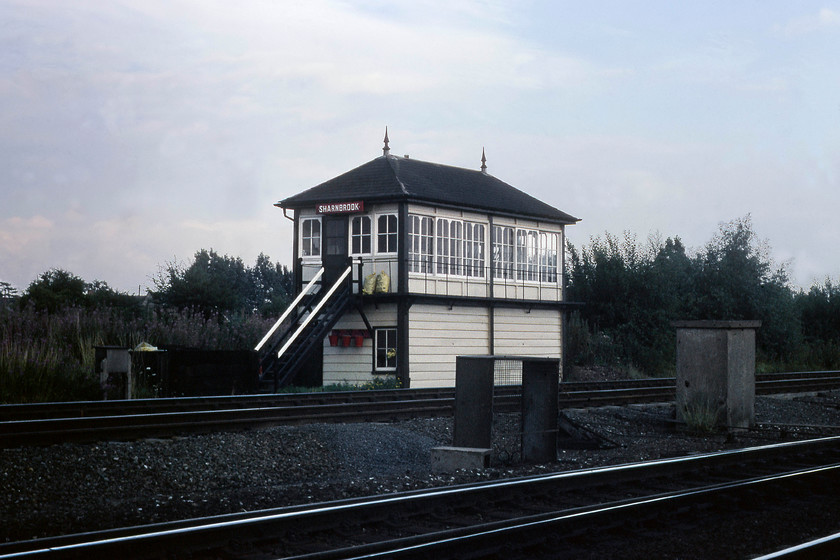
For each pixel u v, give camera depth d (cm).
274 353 2339
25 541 646
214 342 2508
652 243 3716
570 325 3412
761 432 1578
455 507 814
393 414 1642
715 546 722
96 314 2345
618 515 777
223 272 5953
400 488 973
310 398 1773
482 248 2891
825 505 898
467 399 1187
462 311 2788
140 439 1238
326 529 724
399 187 2639
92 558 608
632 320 3519
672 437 1523
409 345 2592
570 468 1147
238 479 1086
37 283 2894
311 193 2755
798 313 4000
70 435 1180
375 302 2631
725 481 1006
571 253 3706
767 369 3500
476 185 3069
